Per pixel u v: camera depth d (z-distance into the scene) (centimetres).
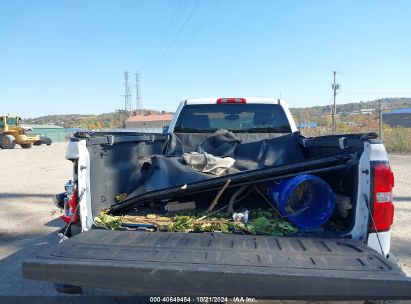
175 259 263
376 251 279
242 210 366
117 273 252
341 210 320
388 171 296
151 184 377
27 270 260
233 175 339
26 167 1714
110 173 371
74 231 325
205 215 356
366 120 2980
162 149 519
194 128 598
